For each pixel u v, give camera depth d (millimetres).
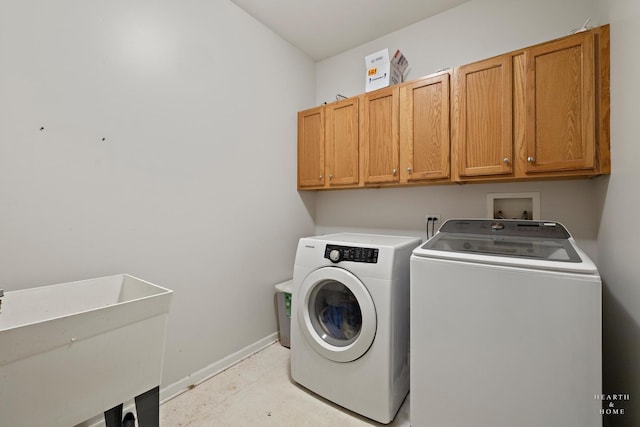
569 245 1243
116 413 1108
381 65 2035
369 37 2344
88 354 830
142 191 1484
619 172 1174
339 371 1527
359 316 1563
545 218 1736
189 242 1702
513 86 1525
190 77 1691
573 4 1619
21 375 719
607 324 1379
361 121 2086
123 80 1399
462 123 1667
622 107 1132
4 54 1067
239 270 2014
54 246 1198
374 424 1430
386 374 1390
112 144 1366
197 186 1741
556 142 1411
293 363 1731
